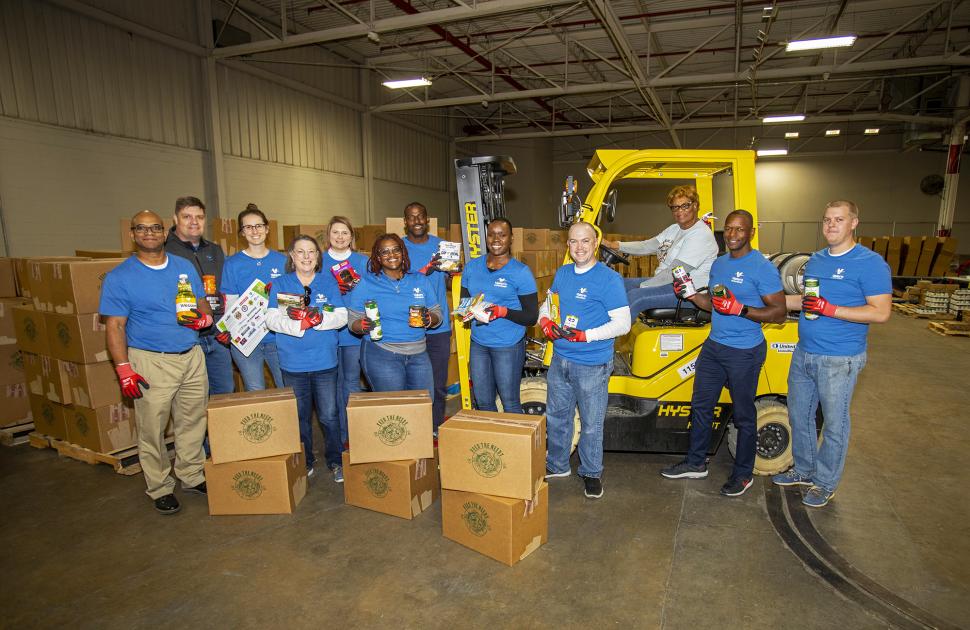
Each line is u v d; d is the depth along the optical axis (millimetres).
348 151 13461
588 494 3385
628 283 4090
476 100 12508
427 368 3361
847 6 9992
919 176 18438
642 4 9977
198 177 9523
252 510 3166
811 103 17000
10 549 2854
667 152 3564
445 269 3336
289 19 10688
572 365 3242
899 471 3852
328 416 3580
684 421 3672
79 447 3881
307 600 2443
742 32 11219
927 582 2580
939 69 12844
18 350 4305
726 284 3215
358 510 3244
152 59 8641
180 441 3357
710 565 2699
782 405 3658
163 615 2354
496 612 2355
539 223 20641
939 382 6254
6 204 7008
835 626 2277
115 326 2947
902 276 14203
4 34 6859
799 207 19703
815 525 3086
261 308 3402
